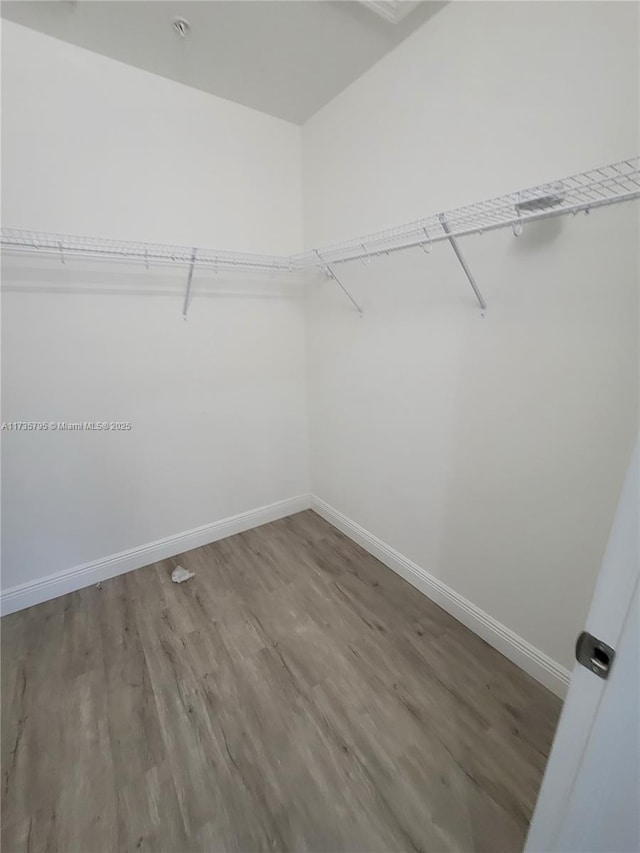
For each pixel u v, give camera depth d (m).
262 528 2.69
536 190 1.09
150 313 2.04
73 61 1.66
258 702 1.47
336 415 2.46
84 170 1.76
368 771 1.25
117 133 1.80
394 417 2.03
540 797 0.74
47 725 1.39
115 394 2.03
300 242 2.47
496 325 1.47
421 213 1.68
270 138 2.24
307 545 2.49
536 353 1.36
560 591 1.44
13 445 1.82
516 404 1.46
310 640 1.76
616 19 1.04
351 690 1.52
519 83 1.27
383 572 2.22
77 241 1.75
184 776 1.24
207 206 2.10
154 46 1.67
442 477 1.83
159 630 1.82
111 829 1.11
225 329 2.30
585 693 0.62
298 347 2.61
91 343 1.92
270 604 1.98
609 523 1.26
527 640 1.58
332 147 2.11
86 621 1.87
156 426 2.18
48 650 1.71
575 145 1.16
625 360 1.15
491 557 1.67
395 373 1.97
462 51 1.42
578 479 1.32
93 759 1.28
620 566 0.55
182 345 2.17
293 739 1.34
